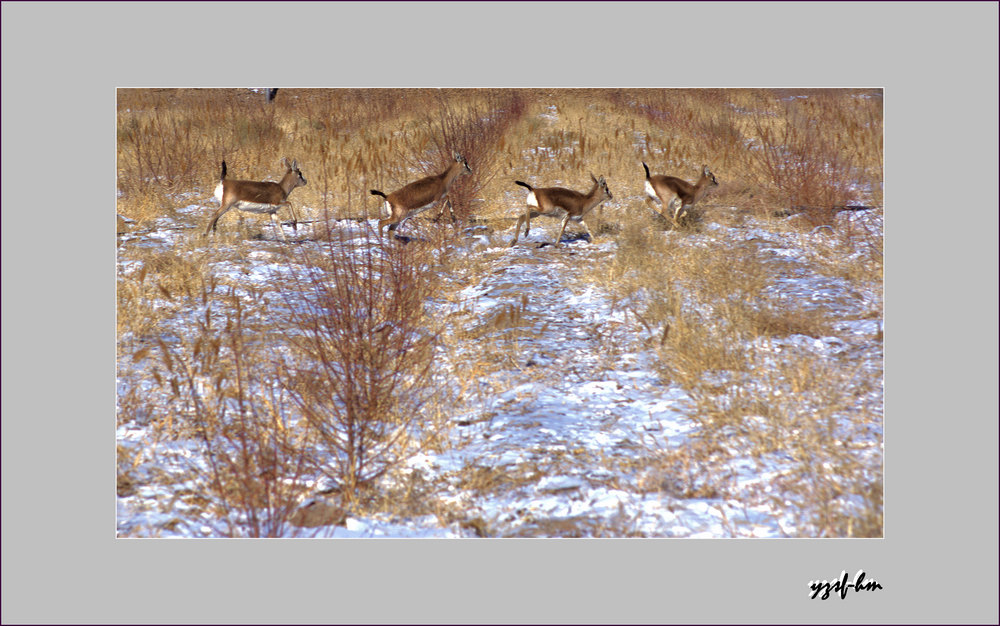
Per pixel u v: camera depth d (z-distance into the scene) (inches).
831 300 1150.3
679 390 903.7
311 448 768.9
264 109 2501.2
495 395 894.4
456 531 664.4
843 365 944.3
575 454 770.8
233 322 1074.1
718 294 1144.8
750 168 1766.7
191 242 1405.0
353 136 2223.2
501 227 1549.0
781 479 720.3
